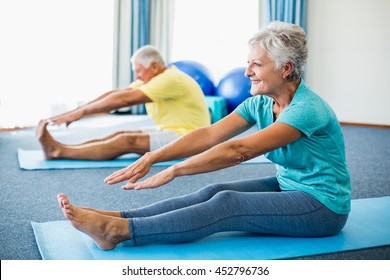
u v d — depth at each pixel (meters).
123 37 7.23
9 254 2.27
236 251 2.25
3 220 2.77
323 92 8.01
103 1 6.91
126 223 2.19
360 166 4.57
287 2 7.84
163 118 4.43
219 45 7.87
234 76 6.97
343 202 2.36
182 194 3.43
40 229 2.52
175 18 7.66
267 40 2.18
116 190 3.48
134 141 4.26
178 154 2.38
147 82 4.26
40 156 4.47
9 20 5.96
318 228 2.35
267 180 2.57
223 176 4.02
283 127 2.15
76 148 4.28
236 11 7.82
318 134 2.25
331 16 7.79
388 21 7.49
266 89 2.26
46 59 6.33
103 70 7.01
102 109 3.94
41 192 3.38
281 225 2.30
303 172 2.36
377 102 7.70
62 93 6.57
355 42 7.70
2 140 5.40
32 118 6.30
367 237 2.46
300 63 2.22
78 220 2.12
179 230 2.20
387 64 7.57
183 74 4.30
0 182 3.61
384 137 6.52
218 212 2.22
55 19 6.39
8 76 6.03
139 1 7.29
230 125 2.49
